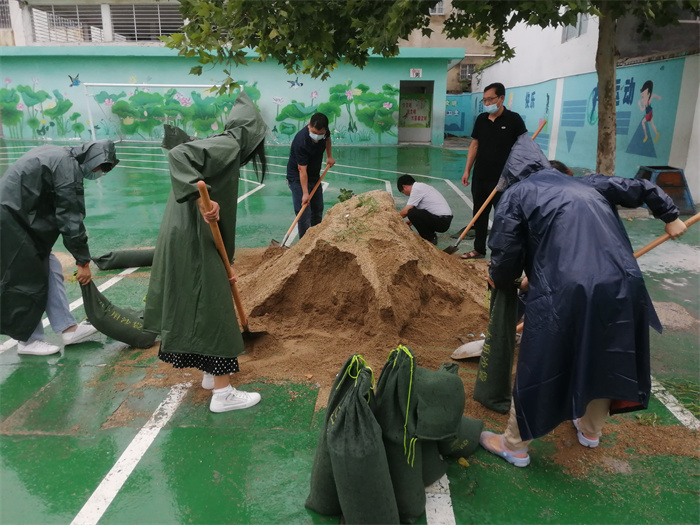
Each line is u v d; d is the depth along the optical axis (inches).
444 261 195.5
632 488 99.5
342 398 91.2
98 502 96.8
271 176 514.3
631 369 90.4
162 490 99.6
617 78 426.0
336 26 193.2
